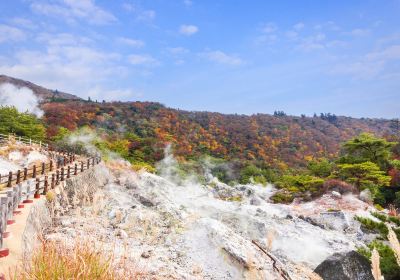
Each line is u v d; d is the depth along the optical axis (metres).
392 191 39.28
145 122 125.06
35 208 12.09
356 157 49.09
